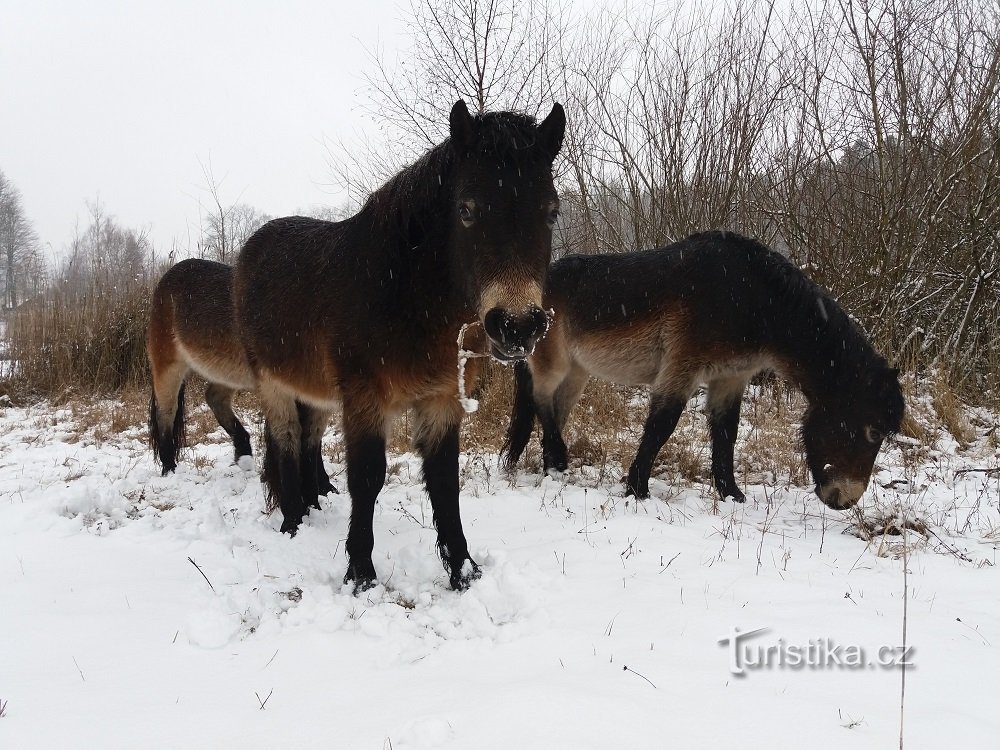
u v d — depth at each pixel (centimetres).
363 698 215
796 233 865
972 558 363
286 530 405
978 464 570
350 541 323
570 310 550
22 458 619
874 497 478
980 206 771
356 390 311
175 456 575
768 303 470
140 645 258
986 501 471
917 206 814
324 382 346
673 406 489
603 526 406
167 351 558
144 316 1055
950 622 270
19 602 295
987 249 789
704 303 475
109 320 1055
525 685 210
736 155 870
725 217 888
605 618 272
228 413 592
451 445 330
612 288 525
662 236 927
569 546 365
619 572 327
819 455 463
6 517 416
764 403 739
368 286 301
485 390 725
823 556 365
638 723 188
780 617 272
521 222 251
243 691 223
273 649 256
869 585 318
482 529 409
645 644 247
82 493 446
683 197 912
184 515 434
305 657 248
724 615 272
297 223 406
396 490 499
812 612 278
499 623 281
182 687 226
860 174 861
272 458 421
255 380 419
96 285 1116
